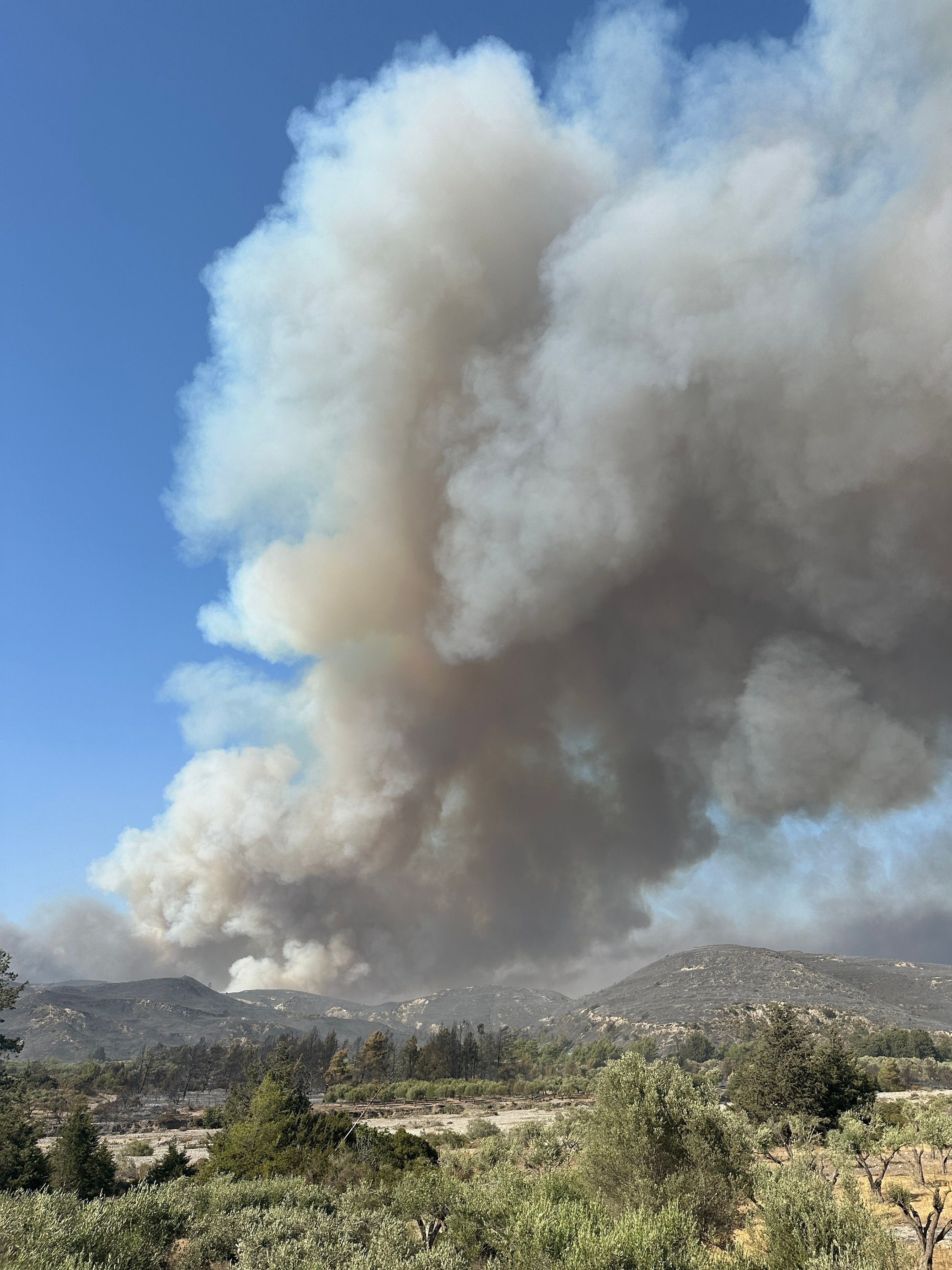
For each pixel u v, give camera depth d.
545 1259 10.50
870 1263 9.57
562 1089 115.75
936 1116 24.61
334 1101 98.31
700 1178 14.42
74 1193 12.47
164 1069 133.88
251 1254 12.23
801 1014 188.12
